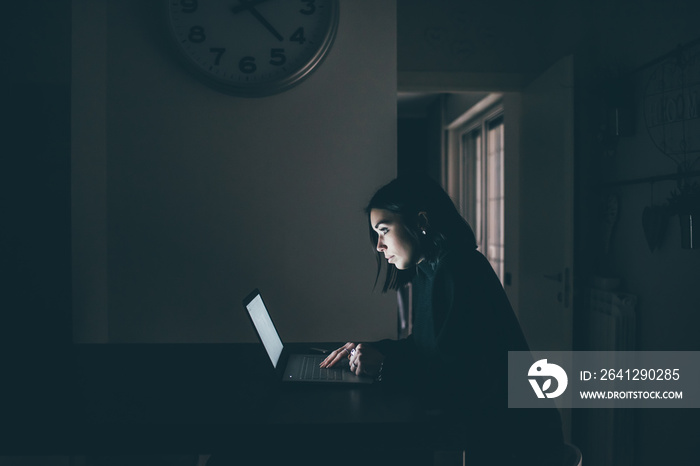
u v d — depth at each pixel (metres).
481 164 4.49
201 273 1.90
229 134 1.90
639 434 2.22
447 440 1.01
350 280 1.94
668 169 2.03
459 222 1.33
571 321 2.38
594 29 2.64
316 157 1.92
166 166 1.89
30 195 1.39
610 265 2.53
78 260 1.68
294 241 1.92
